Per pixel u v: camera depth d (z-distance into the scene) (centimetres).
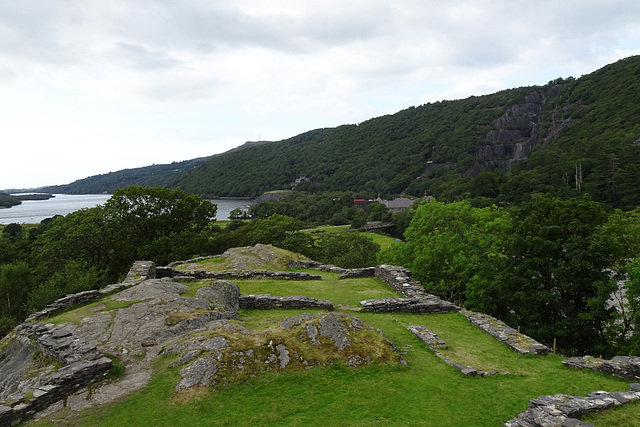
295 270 2870
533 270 2708
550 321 2733
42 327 1388
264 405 1013
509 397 1052
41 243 4125
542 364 1291
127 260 4419
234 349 1195
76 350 1200
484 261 3184
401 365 1233
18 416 931
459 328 1661
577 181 9400
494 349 1432
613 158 8925
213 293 1789
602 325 2573
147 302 1593
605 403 920
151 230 4778
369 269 2678
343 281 2495
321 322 1346
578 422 814
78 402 1019
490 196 11062
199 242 4662
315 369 1172
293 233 5616
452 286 3167
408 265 3562
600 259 2431
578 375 1191
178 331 1395
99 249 4294
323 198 17188
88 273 3091
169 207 4934
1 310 3191
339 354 1236
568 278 2511
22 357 1314
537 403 933
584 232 2608
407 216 10656
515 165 13488
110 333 1366
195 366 1130
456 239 3306
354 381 1138
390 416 973
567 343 2638
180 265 3014
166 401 1017
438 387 1117
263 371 1143
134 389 1073
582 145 11962
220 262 3017
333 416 973
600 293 2306
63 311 1678
